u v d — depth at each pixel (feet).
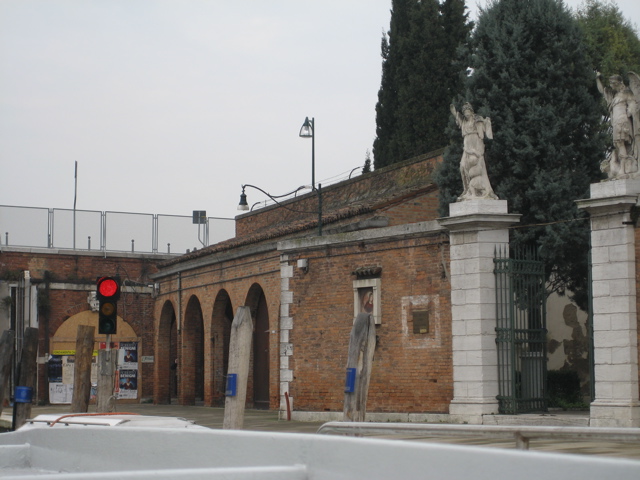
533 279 70.79
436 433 23.39
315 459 20.44
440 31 135.44
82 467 28.45
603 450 19.16
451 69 134.41
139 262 151.23
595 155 89.40
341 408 83.20
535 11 89.61
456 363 70.54
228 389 59.21
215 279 116.88
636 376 60.13
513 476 16.33
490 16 92.07
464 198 70.85
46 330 142.51
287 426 80.02
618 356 60.34
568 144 88.99
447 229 72.90
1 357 77.61
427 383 75.56
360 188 114.62
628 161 61.31
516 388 69.36
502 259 69.41
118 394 144.46
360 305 81.71
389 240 79.30
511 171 88.38
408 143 134.31
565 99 88.79
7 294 143.95
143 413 105.60
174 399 146.20
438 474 17.67
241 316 59.47
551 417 64.49
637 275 60.54
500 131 87.97
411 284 77.36
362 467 19.27
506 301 69.62
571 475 15.49
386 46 146.92
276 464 21.57
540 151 87.66
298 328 87.45
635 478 14.75
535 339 70.13
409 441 19.43
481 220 69.21
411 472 18.21
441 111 134.10
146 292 149.28
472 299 69.56
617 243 60.70
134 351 147.13
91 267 148.05
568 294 94.32
